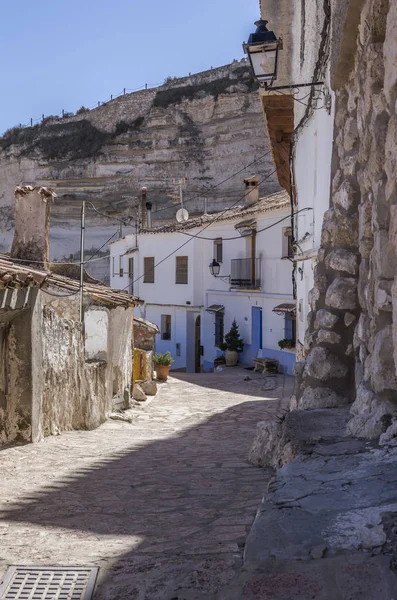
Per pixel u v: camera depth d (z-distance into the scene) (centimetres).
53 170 6438
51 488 655
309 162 1110
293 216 1411
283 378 2405
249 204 3023
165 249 3447
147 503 572
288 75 1269
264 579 255
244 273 2894
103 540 448
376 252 512
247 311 2911
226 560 358
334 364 628
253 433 1180
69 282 1372
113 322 1503
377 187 506
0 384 974
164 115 6078
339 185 694
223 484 639
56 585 361
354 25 600
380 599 236
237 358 2923
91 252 6144
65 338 1161
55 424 1115
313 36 974
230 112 5819
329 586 247
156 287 3516
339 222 658
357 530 291
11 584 365
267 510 324
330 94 817
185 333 3353
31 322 977
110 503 579
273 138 1494
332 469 390
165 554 395
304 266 1230
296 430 500
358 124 618
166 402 1761
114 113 6359
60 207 6259
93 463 820
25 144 6669
